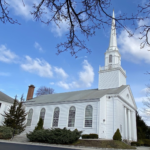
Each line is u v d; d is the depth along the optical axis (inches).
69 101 1112.8
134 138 1242.6
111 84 1245.7
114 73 1262.3
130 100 1293.1
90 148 639.1
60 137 711.7
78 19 201.6
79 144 705.0
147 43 191.0
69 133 730.8
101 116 956.0
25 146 546.3
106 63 1360.7
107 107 1029.2
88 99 1022.4
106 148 645.9
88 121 977.5
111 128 960.3
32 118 1266.0
